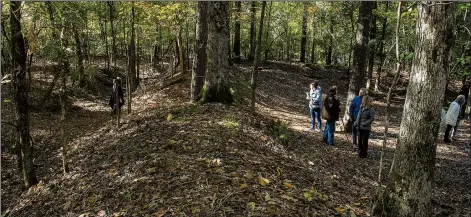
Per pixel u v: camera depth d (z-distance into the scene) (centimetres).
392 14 1166
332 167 820
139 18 1742
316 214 488
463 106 1761
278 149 808
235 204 479
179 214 458
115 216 496
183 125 870
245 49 3241
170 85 1683
